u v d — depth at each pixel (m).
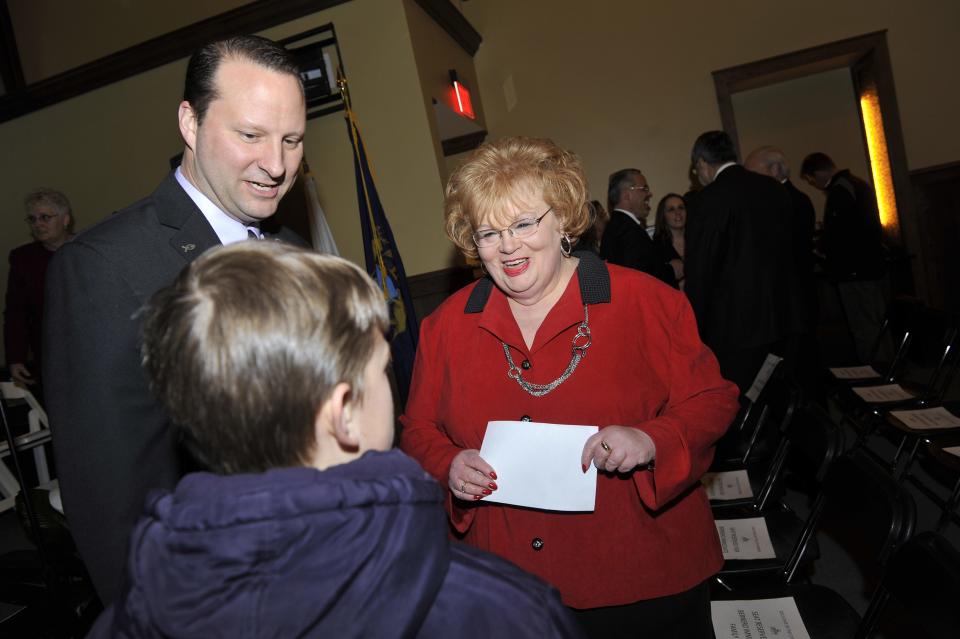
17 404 4.44
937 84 6.39
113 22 4.87
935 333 3.39
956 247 6.43
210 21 4.57
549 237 1.40
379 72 4.54
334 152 4.61
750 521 2.34
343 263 0.70
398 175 4.56
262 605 0.55
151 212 1.33
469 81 6.38
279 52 1.32
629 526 1.36
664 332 1.44
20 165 5.11
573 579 1.36
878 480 1.70
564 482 1.29
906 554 1.44
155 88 4.78
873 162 7.20
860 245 5.33
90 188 4.99
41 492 2.74
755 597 1.84
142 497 1.21
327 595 0.55
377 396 0.71
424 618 0.61
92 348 1.19
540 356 1.44
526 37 6.82
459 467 1.36
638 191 4.28
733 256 3.39
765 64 6.54
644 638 1.38
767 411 2.90
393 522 0.58
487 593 0.66
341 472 0.61
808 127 8.19
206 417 0.63
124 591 0.63
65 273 1.23
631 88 6.71
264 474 0.61
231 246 0.69
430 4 5.21
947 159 6.44
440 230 4.57
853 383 3.72
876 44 6.44
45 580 2.38
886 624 2.34
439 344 1.58
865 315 5.38
